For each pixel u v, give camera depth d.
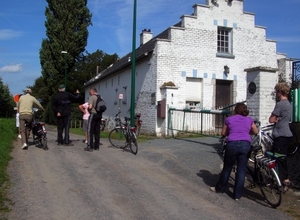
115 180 7.24
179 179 7.60
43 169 7.86
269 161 6.21
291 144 9.48
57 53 37.59
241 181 6.37
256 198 6.51
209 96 17.67
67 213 5.29
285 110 6.72
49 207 5.50
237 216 5.53
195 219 5.30
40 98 53.72
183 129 15.61
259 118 9.65
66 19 37.81
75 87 39.41
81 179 7.18
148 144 12.27
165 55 16.94
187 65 17.30
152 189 6.75
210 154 10.12
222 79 17.95
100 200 5.95
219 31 18.28
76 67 43.25
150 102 17.34
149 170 8.25
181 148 11.20
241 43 18.42
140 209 5.61
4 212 5.17
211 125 16.92
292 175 7.92
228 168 6.62
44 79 39.25
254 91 9.86
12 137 12.56
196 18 17.52
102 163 8.76
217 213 5.62
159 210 5.62
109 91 27.64
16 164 8.18
